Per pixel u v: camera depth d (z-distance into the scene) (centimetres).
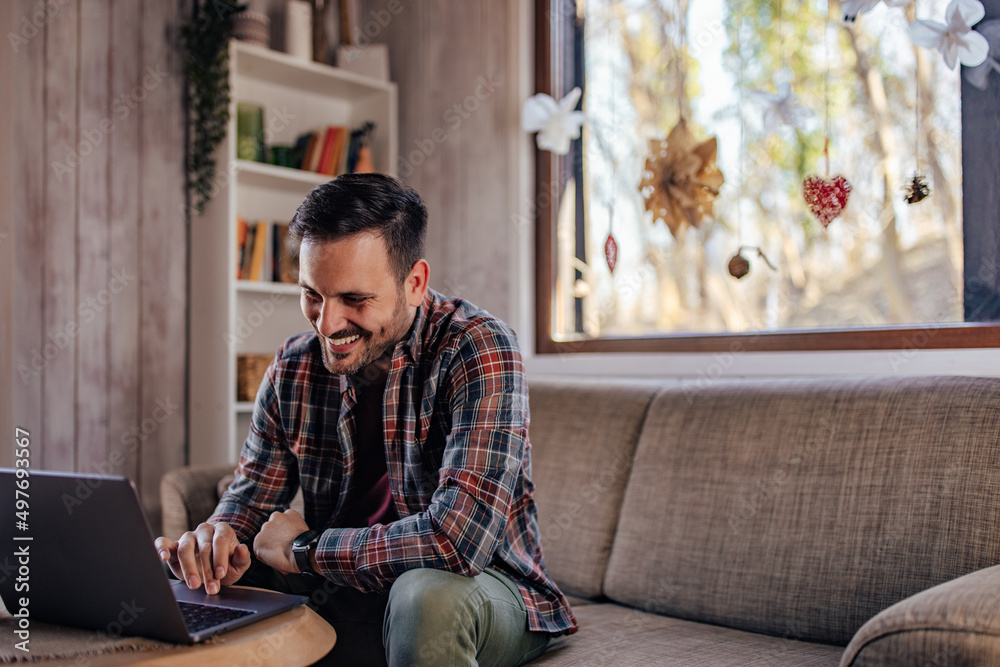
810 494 145
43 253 243
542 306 256
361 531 111
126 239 261
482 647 108
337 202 111
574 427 183
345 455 129
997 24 168
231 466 193
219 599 103
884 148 189
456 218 279
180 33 275
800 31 204
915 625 88
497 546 112
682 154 214
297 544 112
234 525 129
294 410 134
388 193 115
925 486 133
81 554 90
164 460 267
